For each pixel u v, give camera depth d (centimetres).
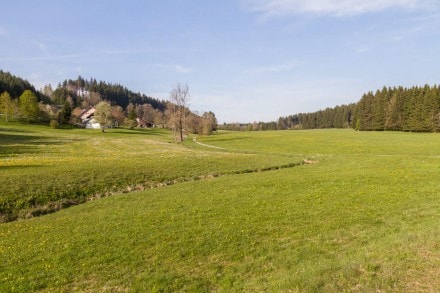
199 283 1252
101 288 1252
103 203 2614
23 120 14850
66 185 3012
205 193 2752
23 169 3666
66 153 5975
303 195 2519
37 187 2870
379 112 16100
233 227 1839
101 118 14138
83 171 3566
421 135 11931
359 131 16200
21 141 7938
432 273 1082
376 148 7338
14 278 1349
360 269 1167
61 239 1775
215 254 1511
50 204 2666
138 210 2311
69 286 1277
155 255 1515
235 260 1445
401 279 1068
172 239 1698
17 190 2745
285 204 2277
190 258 1480
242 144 9244
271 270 1330
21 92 19650
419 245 1322
